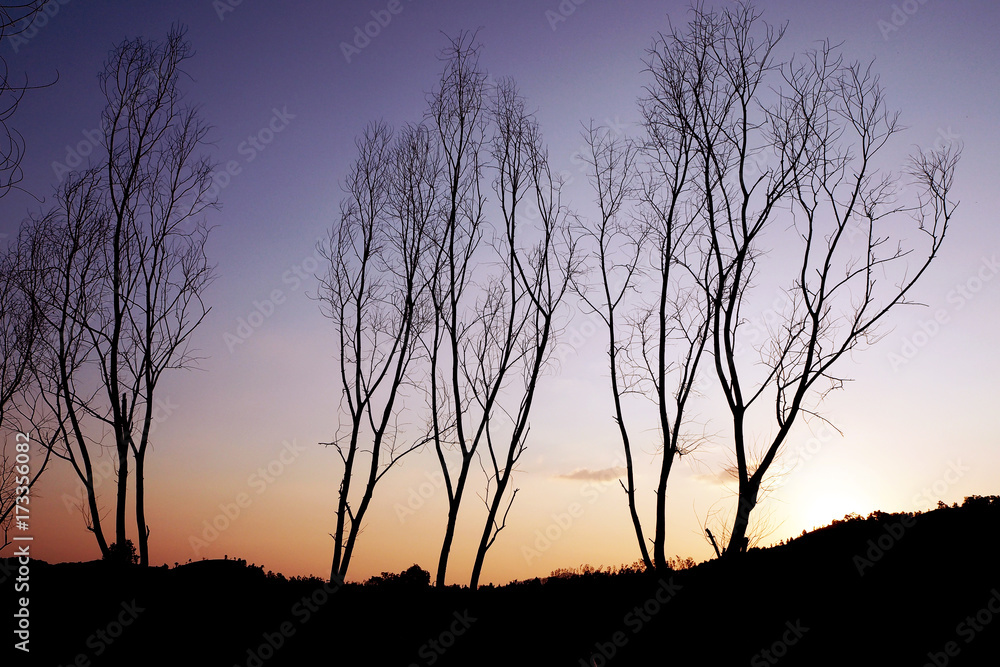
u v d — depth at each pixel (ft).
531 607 67.51
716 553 77.66
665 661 52.95
